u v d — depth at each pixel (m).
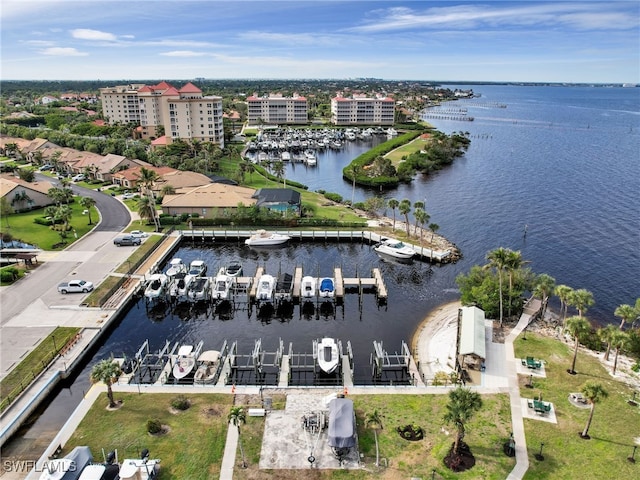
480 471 34.84
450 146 181.50
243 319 64.12
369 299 70.06
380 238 92.12
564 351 51.72
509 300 58.44
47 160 155.25
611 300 71.06
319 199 121.06
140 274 73.06
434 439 38.09
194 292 66.81
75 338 53.75
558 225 104.25
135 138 193.88
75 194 120.38
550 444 37.53
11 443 39.97
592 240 95.25
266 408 41.66
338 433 36.16
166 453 36.41
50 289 66.19
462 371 47.50
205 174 138.00
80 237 88.56
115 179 131.25
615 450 36.91
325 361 50.19
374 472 34.91
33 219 99.00
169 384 46.78
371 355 54.94
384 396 43.56
